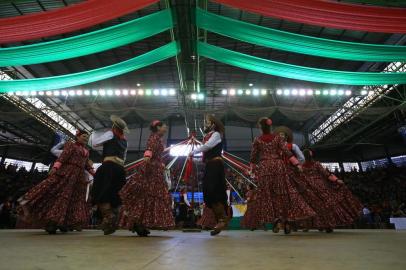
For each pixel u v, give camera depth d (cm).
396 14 715
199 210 980
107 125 2272
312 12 731
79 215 400
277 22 1246
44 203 374
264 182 371
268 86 1769
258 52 1455
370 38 1299
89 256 176
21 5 1104
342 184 446
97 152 2373
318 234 379
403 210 1405
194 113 1587
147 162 340
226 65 1547
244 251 198
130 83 1753
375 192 1848
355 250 201
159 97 1934
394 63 1398
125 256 176
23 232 423
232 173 1473
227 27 867
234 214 930
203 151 384
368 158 2442
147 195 331
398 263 150
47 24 761
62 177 391
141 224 322
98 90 1340
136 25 837
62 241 271
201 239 297
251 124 2500
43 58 902
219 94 1856
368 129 2047
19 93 1339
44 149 2156
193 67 1187
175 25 917
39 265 145
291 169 397
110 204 360
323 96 1825
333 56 912
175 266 143
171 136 2397
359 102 1700
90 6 723
